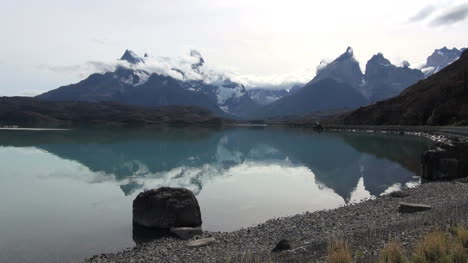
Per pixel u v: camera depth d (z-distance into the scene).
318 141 106.94
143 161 63.75
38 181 42.88
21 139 113.62
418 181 39.06
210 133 175.00
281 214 26.33
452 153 37.66
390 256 11.74
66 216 26.64
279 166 56.00
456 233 13.74
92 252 19.03
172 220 22.53
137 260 16.78
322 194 33.94
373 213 23.09
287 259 13.99
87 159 65.56
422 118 132.00
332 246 13.70
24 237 21.58
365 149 76.56
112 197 33.75
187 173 49.56
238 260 14.88
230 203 30.12
